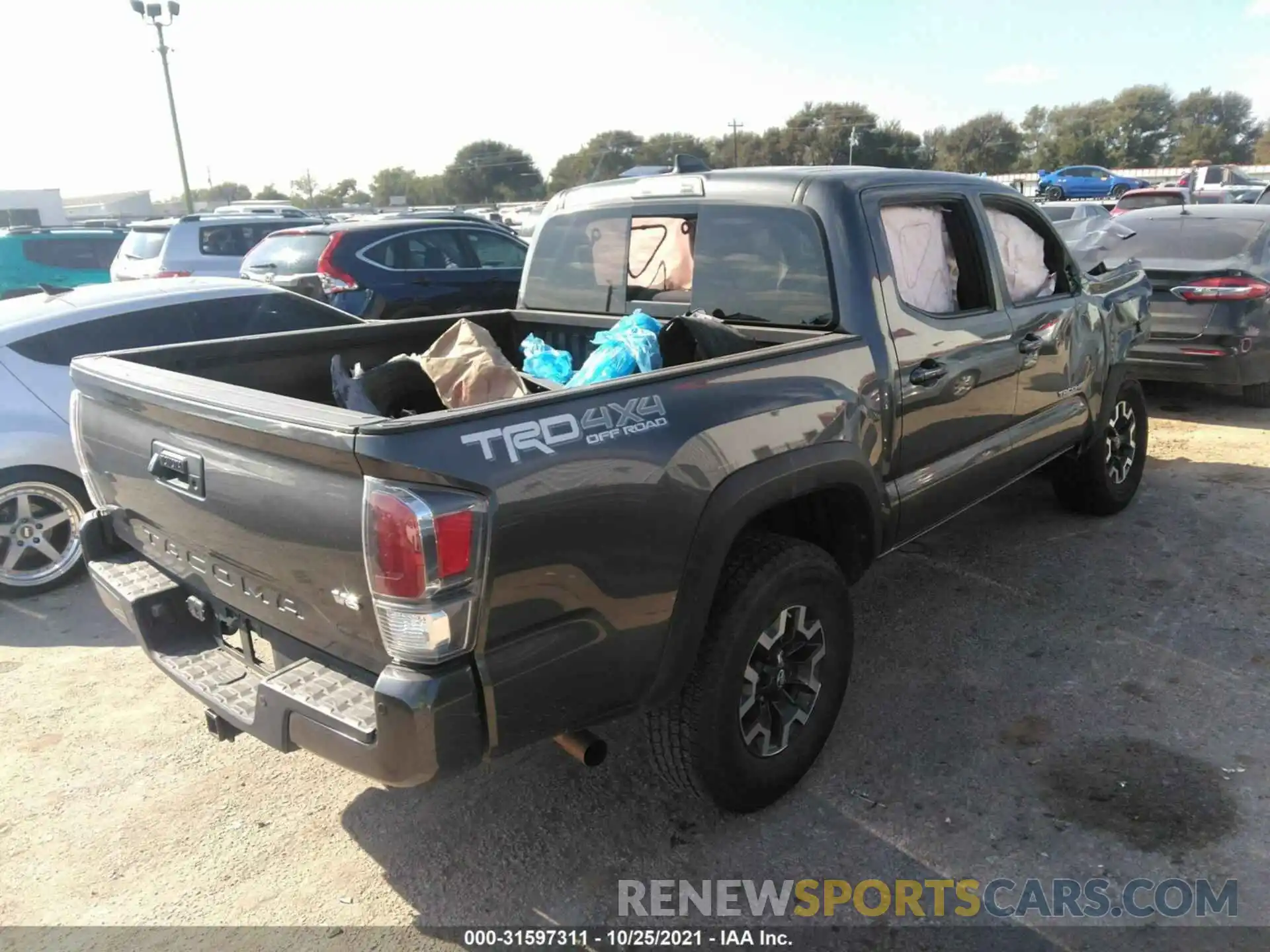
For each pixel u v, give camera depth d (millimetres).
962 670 3822
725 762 2797
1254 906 2545
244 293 5559
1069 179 41906
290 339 3598
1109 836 2828
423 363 3160
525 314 4352
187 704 3834
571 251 4219
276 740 2332
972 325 3709
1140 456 5473
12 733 3623
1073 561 4828
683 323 3225
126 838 3012
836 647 3100
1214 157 104250
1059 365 4406
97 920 2658
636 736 3518
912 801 3039
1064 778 3109
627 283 4000
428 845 2945
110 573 2988
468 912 2666
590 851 2891
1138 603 4344
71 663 4199
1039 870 2713
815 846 2863
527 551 2152
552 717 2320
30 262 13250
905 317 3373
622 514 2342
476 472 2059
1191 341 7367
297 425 2105
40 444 4828
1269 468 6234
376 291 8945
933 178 3727
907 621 4254
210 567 2654
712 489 2562
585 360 4156
